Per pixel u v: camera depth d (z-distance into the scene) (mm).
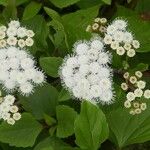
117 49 242
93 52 239
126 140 243
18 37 257
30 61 242
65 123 244
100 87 232
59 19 244
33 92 249
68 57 243
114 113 244
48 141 244
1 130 239
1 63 241
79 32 247
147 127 242
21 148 251
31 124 245
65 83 235
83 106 211
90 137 223
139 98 243
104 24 260
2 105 236
